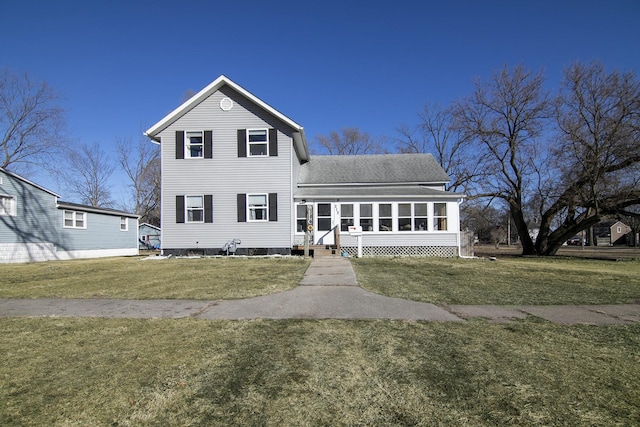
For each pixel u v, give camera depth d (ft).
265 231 55.72
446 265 43.29
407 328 16.89
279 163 56.08
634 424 8.89
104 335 15.80
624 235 248.32
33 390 10.66
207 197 56.03
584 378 11.47
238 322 17.90
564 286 29.09
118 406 9.73
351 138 151.23
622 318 19.08
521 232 90.58
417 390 10.61
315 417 9.16
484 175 96.48
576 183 74.74
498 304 22.18
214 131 56.44
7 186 59.26
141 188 131.64
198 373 11.76
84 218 73.77
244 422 8.92
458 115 92.84
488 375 11.64
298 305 21.59
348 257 52.75
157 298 23.63
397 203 58.03
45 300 23.38
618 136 66.85
